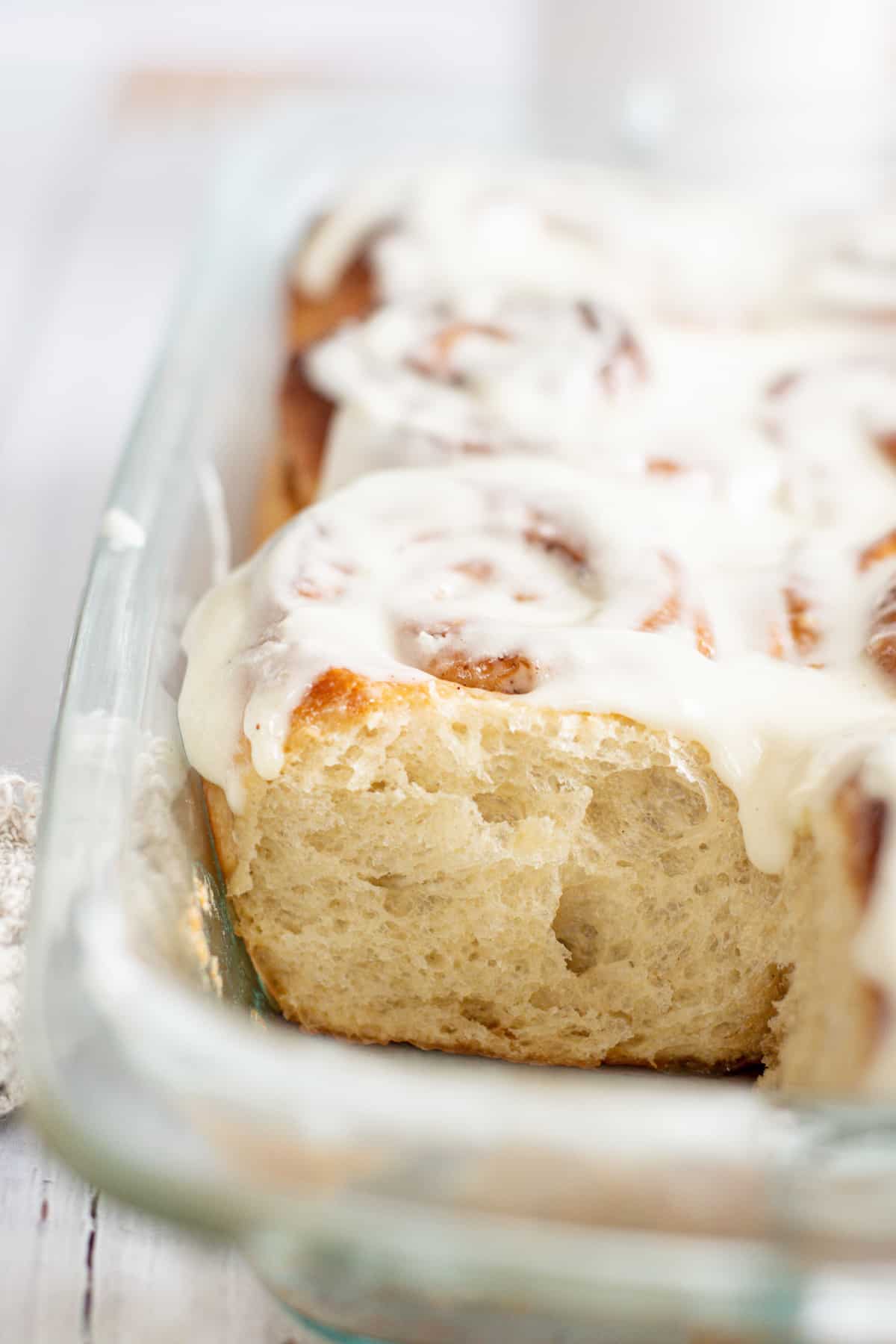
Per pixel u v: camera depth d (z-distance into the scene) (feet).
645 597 1.64
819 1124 1.37
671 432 1.85
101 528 1.69
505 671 1.60
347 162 2.25
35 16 3.16
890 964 1.47
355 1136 1.35
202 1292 1.49
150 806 1.55
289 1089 1.36
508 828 1.62
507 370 1.87
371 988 1.63
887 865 1.49
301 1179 1.34
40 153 2.66
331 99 2.31
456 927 1.63
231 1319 1.48
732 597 1.68
